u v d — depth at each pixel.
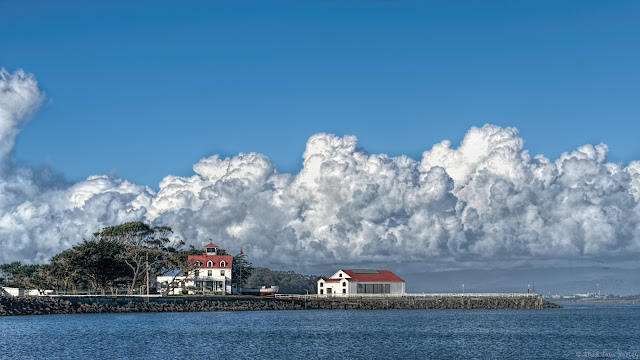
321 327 148.75
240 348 107.88
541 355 103.06
